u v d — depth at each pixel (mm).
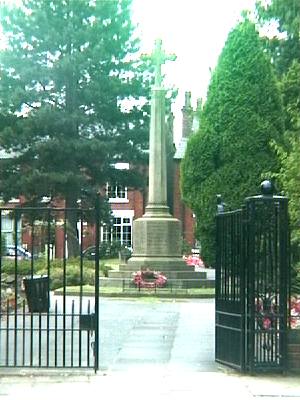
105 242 46594
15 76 40188
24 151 39969
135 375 8875
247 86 24328
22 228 29016
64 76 39188
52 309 16234
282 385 8359
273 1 26578
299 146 12195
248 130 24062
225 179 24141
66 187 39062
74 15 39906
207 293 20562
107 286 22281
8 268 21688
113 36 40281
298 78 24562
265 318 8961
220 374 8977
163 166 24578
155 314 15648
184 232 53281
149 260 23484
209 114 24984
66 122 38750
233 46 24719
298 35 23453
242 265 8984
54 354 9828
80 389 8109
